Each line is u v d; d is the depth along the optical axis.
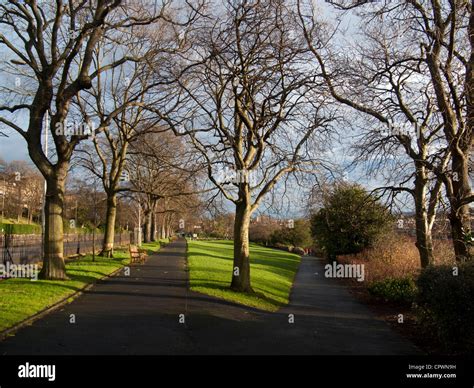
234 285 16.80
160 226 80.56
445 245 15.54
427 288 9.64
